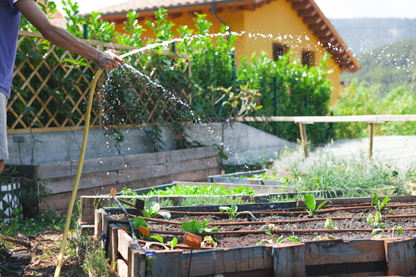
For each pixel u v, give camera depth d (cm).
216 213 314
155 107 665
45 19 216
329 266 210
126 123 635
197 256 191
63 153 534
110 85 594
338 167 479
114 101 602
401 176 470
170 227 278
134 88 631
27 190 409
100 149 581
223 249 195
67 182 443
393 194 414
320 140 1112
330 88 1247
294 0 1240
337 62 1545
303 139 661
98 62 237
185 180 626
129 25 694
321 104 1146
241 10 1052
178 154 618
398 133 1373
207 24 812
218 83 830
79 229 295
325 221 299
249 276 199
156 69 667
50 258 277
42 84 510
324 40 1416
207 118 780
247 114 869
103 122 588
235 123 821
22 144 484
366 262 212
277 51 1219
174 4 1059
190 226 244
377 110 1474
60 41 222
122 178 512
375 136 1305
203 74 802
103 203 312
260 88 903
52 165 427
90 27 611
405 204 351
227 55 839
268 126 935
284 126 988
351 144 1020
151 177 560
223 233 254
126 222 246
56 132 528
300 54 1309
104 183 486
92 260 219
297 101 1053
